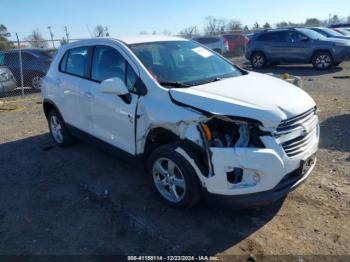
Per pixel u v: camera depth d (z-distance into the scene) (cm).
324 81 1202
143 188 442
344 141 563
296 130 338
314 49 1514
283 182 337
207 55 484
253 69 1700
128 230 357
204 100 342
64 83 531
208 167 330
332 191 410
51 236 355
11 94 1273
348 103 832
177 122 346
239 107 327
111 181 467
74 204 414
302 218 362
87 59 493
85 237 350
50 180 482
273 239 333
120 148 439
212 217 371
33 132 725
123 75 423
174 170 369
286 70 1573
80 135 527
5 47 1584
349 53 1474
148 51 435
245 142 324
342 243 323
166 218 373
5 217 395
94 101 462
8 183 482
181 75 414
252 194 324
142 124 389
